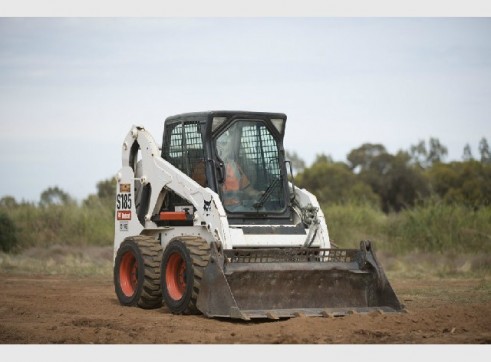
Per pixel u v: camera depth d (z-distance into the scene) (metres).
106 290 18.83
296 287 13.23
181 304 13.54
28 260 26.28
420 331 11.58
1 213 28.86
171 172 14.81
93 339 11.29
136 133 15.88
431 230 25.78
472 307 13.27
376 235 26.88
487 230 25.56
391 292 13.38
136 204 15.89
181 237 13.77
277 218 14.48
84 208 31.23
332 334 11.31
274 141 14.79
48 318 13.55
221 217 13.56
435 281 20.52
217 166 14.16
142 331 11.88
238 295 12.84
